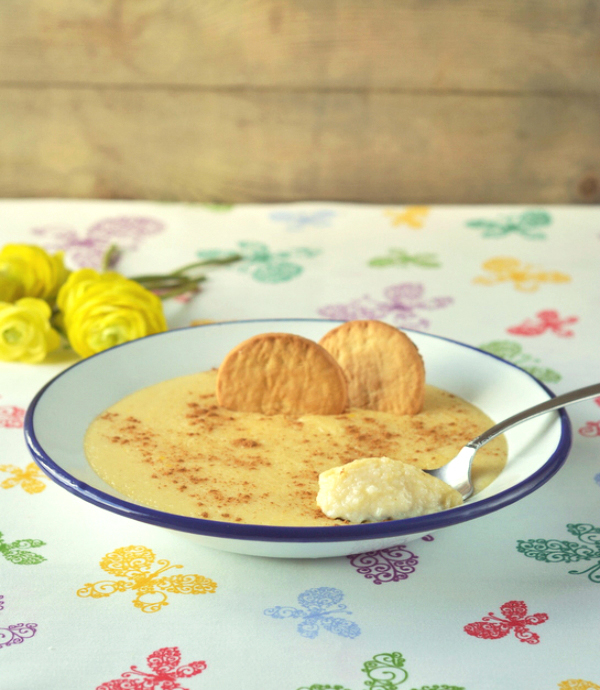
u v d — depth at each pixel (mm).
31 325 929
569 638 699
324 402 832
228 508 742
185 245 1211
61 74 1404
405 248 1193
